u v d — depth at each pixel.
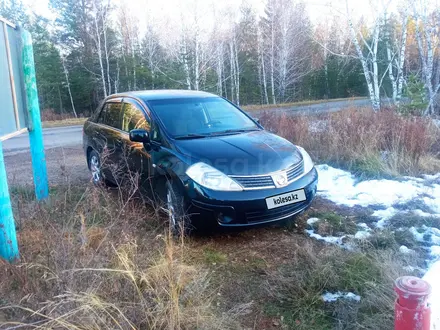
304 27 37.84
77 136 13.09
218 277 3.18
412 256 3.31
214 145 3.96
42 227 3.28
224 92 36.47
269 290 2.95
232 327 2.48
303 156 4.28
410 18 15.49
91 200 3.88
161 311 2.36
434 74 16.14
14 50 4.20
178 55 31.67
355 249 3.50
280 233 4.04
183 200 3.66
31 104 4.56
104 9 33.75
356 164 6.49
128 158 4.69
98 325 2.16
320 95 40.81
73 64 35.12
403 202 4.83
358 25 14.52
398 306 1.62
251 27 40.44
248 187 3.58
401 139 6.77
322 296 2.87
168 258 2.82
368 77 12.21
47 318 2.11
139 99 4.91
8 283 2.57
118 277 2.61
